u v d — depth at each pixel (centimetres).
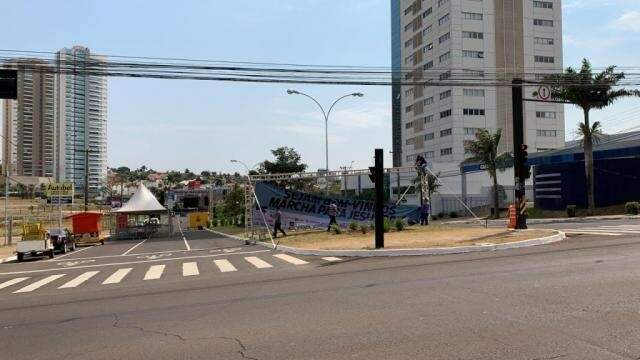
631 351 612
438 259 1645
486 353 618
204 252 2656
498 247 1875
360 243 2267
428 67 10281
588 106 4250
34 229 2911
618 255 1467
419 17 10612
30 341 793
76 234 4209
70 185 5134
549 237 2062
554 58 9800
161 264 2102
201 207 12344
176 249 3047
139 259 2438
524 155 2517
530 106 9631
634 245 1708
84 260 2583
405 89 11312
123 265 2170
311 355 640
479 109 9412
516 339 671
